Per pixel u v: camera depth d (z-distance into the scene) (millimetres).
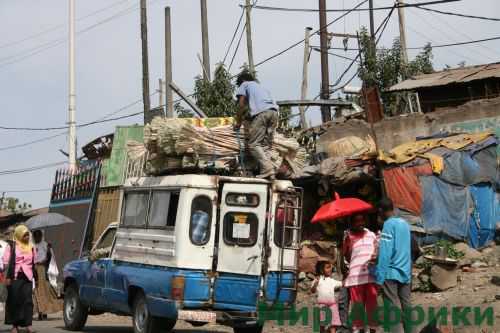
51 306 15883
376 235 9602
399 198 16203
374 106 20016
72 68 24688
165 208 10883
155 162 11594
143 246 11234
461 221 15883
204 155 11156
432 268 13594
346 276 9445
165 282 10359
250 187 10586
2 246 12594
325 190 17719
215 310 10430
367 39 27062
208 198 10484
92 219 22688
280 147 11594
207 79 24938
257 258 10477
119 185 21844
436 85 21766
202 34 25156
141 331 11000
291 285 10773
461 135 17500
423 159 16109
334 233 18062
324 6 24484
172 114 25391
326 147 21984
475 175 16172
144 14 25500
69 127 24781
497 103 19016
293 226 10836
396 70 26656
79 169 24672
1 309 18531
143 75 25438
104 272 12258
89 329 13672
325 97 24516
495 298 11844
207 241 10414
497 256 14945
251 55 24516
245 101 11164
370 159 17219
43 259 15844
